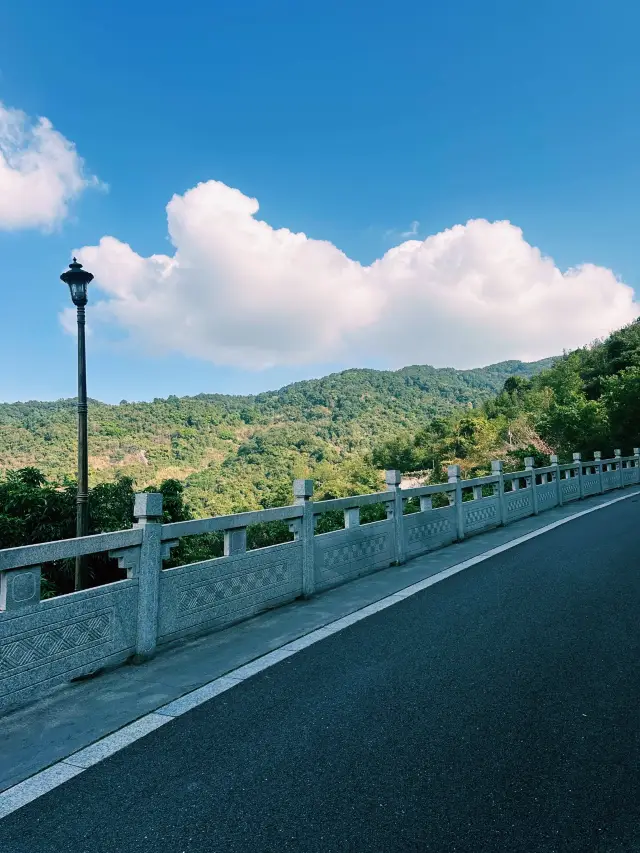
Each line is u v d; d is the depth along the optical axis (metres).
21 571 3.64
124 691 3.86
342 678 3.95
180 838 2.28
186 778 2.74
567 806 2.38
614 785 2.52
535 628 4.84
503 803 2.41
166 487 11.87
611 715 3.21
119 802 2.56
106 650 4.18
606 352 50.56
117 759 2.96
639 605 5.42
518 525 12.00
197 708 3.56
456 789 2.53
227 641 4.89
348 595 6.41
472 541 10.12
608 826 2.24
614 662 4.00
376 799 2.48
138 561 4.48
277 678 4.01
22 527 8.84
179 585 4.86
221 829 2.33
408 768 2.72
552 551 8.58
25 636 3.65
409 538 8.63
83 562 8.59
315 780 2.66
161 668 4.29
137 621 4.44
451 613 5.45
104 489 10.08
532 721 3.17
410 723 3.21
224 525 5.30
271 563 5.90
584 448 33.72
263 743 3.06
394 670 4.05
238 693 3.78
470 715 3.27
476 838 2.19
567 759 2.75
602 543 9.07
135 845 2.25
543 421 35.59
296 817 2.38
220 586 5.27
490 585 6.54
